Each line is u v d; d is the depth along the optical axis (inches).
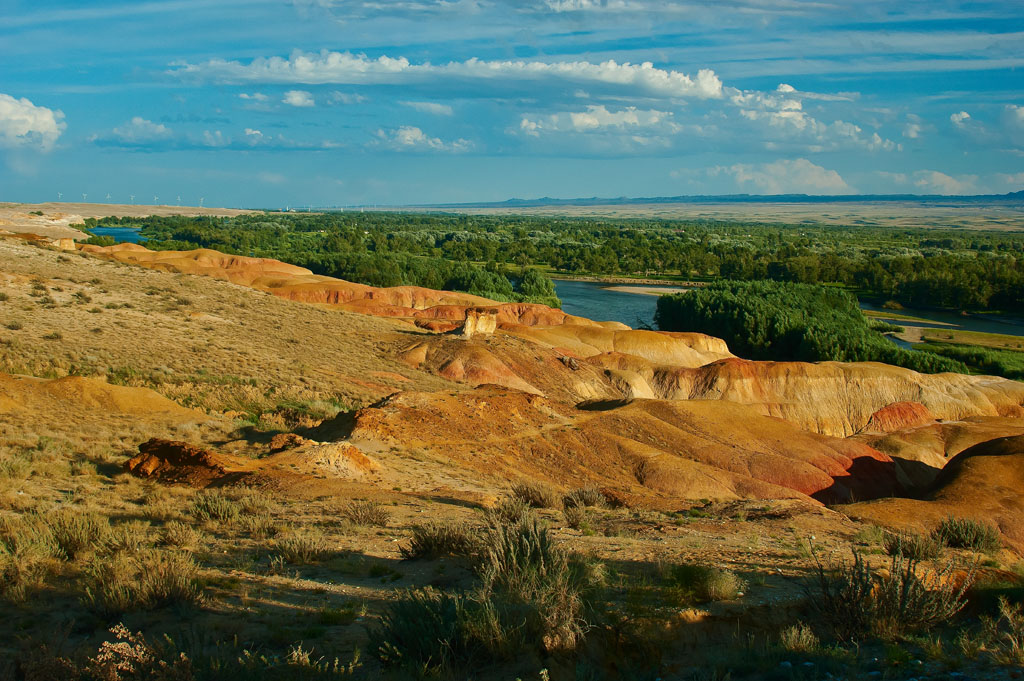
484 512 686.5
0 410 950.4
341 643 291.1
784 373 2438.5
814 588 348.2
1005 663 255.9
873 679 250.2
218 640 293.3
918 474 1711.4
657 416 1590.8
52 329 1567.4
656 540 545.6
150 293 2145.7
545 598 285.4
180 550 442.3
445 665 255.9
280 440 922.7
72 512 525.3
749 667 262.8
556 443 1275.8
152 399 1125.7
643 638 281.7
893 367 2554.1
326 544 483.2
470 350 2113.7
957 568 396.2
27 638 290.4
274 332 2044.8
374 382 1755.7
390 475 895.1
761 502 857.5
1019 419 2294.5
